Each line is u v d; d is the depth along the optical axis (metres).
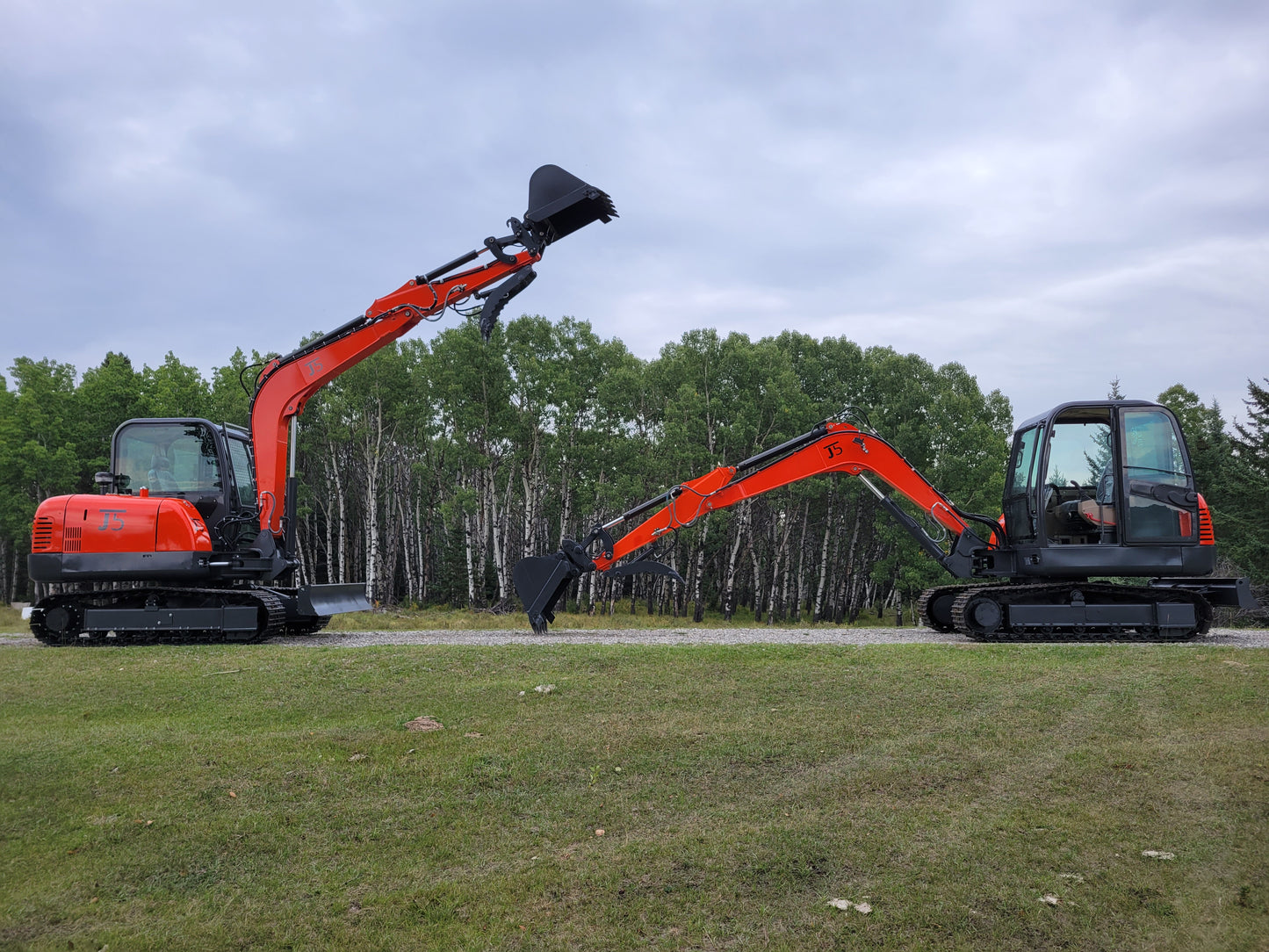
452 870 5.02
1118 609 12.00
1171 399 44.09
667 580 42.00
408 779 6.25
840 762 6.61
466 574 39.56
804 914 4.58
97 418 37.59
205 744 6.96
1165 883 4.87
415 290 12.79
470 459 34.88
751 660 9.72
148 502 12.28
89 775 6.26
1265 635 12.86
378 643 11.81
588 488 38.81
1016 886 4.84
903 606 46.72
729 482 13.48
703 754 6.75
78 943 4.25
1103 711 7.74
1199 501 11.92
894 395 38.69
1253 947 4.29
